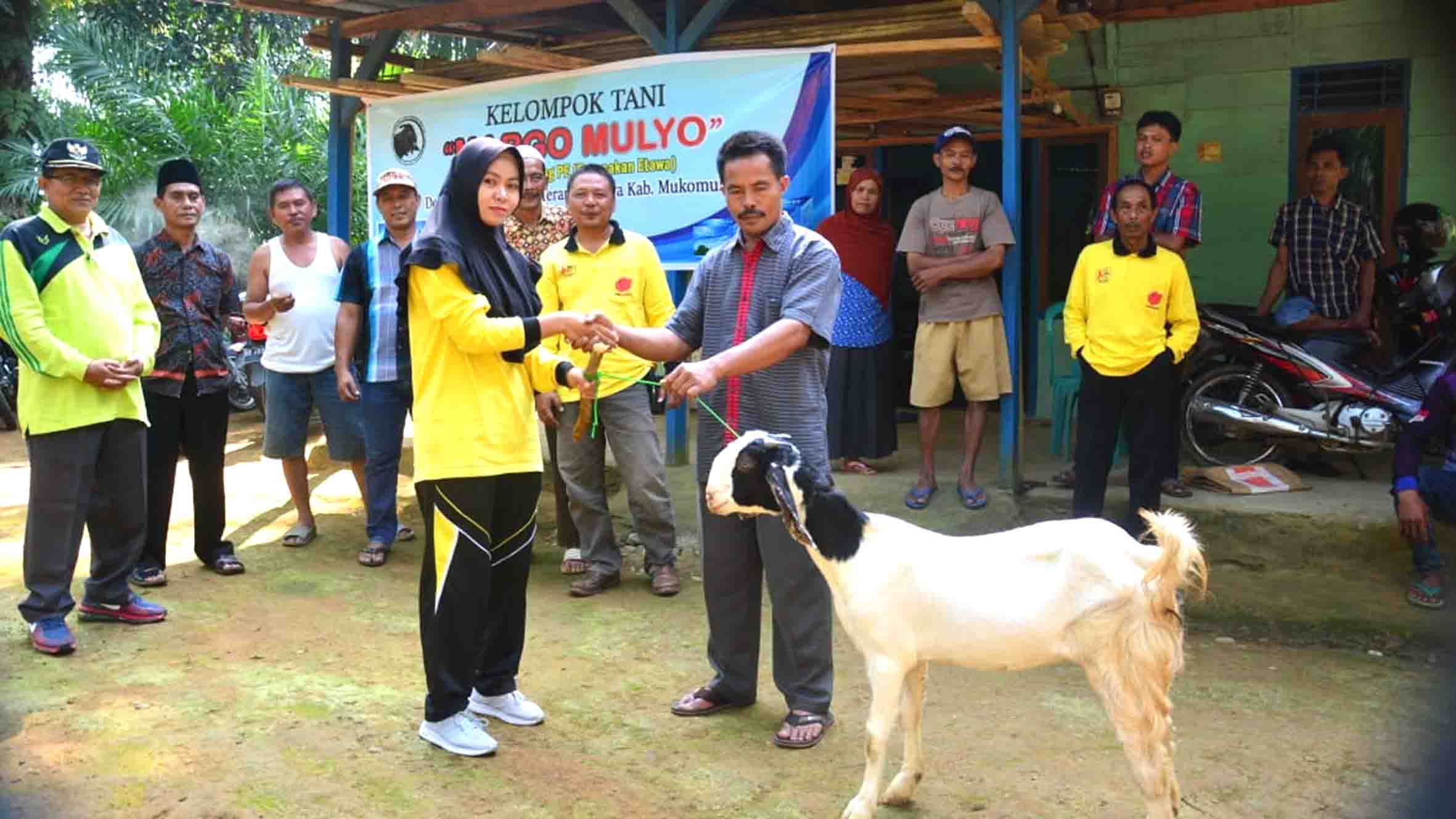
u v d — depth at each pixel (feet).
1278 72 27.20
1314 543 18.40
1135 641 9.76
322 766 12.10
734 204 12.56
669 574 18.40
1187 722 13.34
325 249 20.72
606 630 16.62
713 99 21.38
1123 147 28.96
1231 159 27.81
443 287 11.67
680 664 15.31
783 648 12.92
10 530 22.07
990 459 23.63
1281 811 11.11
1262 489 19.79
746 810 11.27
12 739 12.66
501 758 12.39
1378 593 17.52
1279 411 20.58
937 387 19.97
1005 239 19.49
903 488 21.09
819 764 12.30
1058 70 29.01
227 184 42.98
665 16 25.12
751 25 22.39
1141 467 18.03
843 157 32.48
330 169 27.02
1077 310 18.30
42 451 15.24
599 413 17.98
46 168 15.10
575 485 18.17
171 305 18.06
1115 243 17.93
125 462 16.19
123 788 11.52
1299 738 12.88
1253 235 27.76
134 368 15.55
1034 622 10.11
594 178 17.37
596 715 13.58
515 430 12.35
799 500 10.87
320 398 20.63
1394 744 12.66
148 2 57.11
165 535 18.53
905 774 11.16
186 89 45.73
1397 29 26.07
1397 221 22.77
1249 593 17.74
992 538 10.58
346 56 26.40
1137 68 28.43
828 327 12.39
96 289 15.47
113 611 16.62
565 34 27.14
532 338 11.73
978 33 20.57
